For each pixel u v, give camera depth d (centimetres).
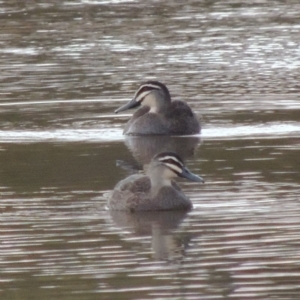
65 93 2767
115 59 3266
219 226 1545
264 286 1275
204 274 1327
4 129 2358
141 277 1321
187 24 3966
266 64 3138
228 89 2780
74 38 3666
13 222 1586
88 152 2116
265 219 1571
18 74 3042
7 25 3988
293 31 3756
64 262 1387
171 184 1706
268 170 1902
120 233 1526
